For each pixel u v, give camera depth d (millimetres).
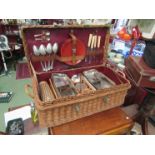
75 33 888
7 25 2744
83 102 741
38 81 895
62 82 866
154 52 875
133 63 1012
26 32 783
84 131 778
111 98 831
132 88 1082
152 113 1038
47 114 684
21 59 2893
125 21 1560
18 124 904
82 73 989
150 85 932
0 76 2373
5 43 2217
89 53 983
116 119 867
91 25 865
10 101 1847
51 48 864
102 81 919
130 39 1354
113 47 1433
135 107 1113
